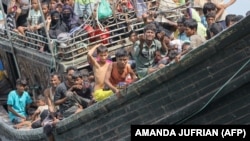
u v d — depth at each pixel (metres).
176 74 27.67
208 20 32.72
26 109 35.56
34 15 36.53
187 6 34.91
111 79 30.77
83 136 30.06
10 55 39.12
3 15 37.69
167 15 34.72
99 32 34.06
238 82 27.00
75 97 31.97
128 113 28.78
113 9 34.34
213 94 27.36
